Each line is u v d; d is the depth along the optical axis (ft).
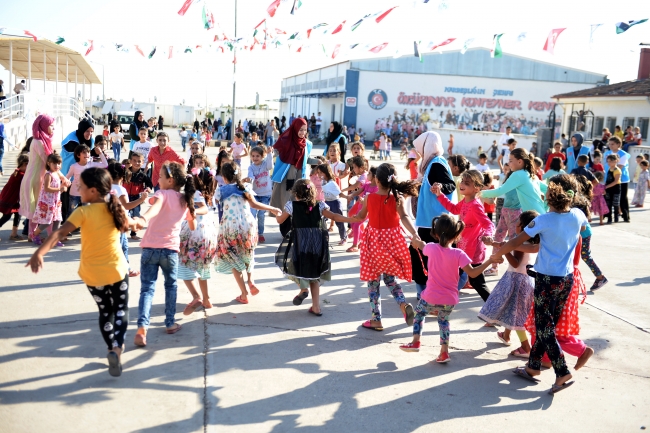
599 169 41.27
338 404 12.87
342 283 23.16
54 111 87.66
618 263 28.22
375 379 14.26
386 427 11.98
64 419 11.71
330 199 29.19
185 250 17.69
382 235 17.37
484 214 19.07
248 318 18.25
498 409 13.01
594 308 20.77
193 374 14.01
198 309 18.84
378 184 17.57
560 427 12.30
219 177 28.50
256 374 14.19
